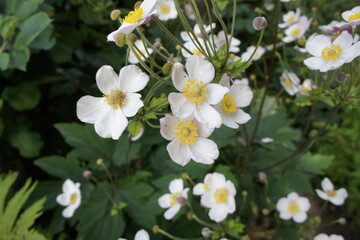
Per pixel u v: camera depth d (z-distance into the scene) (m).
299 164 0.52
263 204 0.53
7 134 0.60
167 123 0.29
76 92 0.67
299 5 0.59
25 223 0.46
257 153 0.54
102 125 0.28
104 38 0.65
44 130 0.66
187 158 0.29
